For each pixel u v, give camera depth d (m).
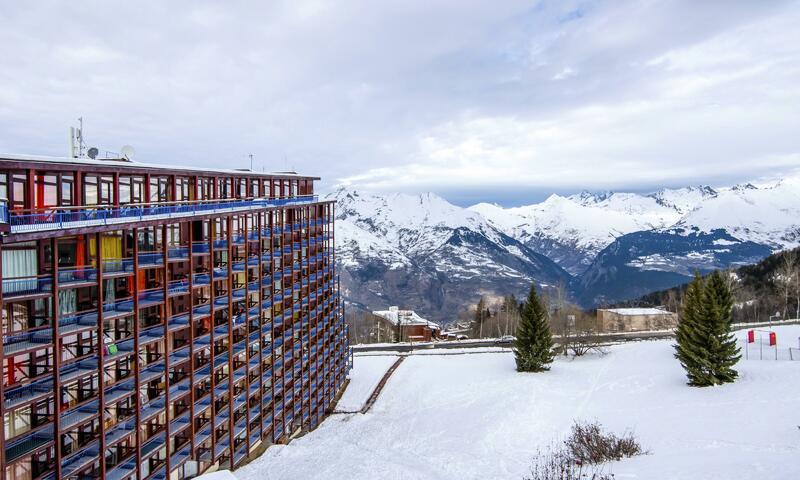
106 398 32.53
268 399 54.66
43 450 29.19
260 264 50.00
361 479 44.81
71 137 38.44
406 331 141.12
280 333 56.72
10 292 27.02
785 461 32.00
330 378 73.81
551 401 65.94
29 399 27.05
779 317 125.19
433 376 83.75
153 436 37.78
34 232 26.05
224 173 45.50
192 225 43.16
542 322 81.81
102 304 30.94
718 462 34.09
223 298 45.19
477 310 174.75
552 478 35.00
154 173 36.88
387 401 75.75
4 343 27.12
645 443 45.88
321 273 69.69
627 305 190.00
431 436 59.22
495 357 92.81
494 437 55.16
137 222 32.84
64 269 29.95
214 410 43.47
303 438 59.59
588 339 92.69
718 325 62.75
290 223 58.84
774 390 56.03
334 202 74.56
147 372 36.62
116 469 34.78
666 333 110.50
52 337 28.03
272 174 54.62
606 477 33.41
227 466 46.59
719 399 56.59
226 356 45.66
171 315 41.16
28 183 27.83
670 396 61.56
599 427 50.88
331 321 74.56
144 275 38.09
